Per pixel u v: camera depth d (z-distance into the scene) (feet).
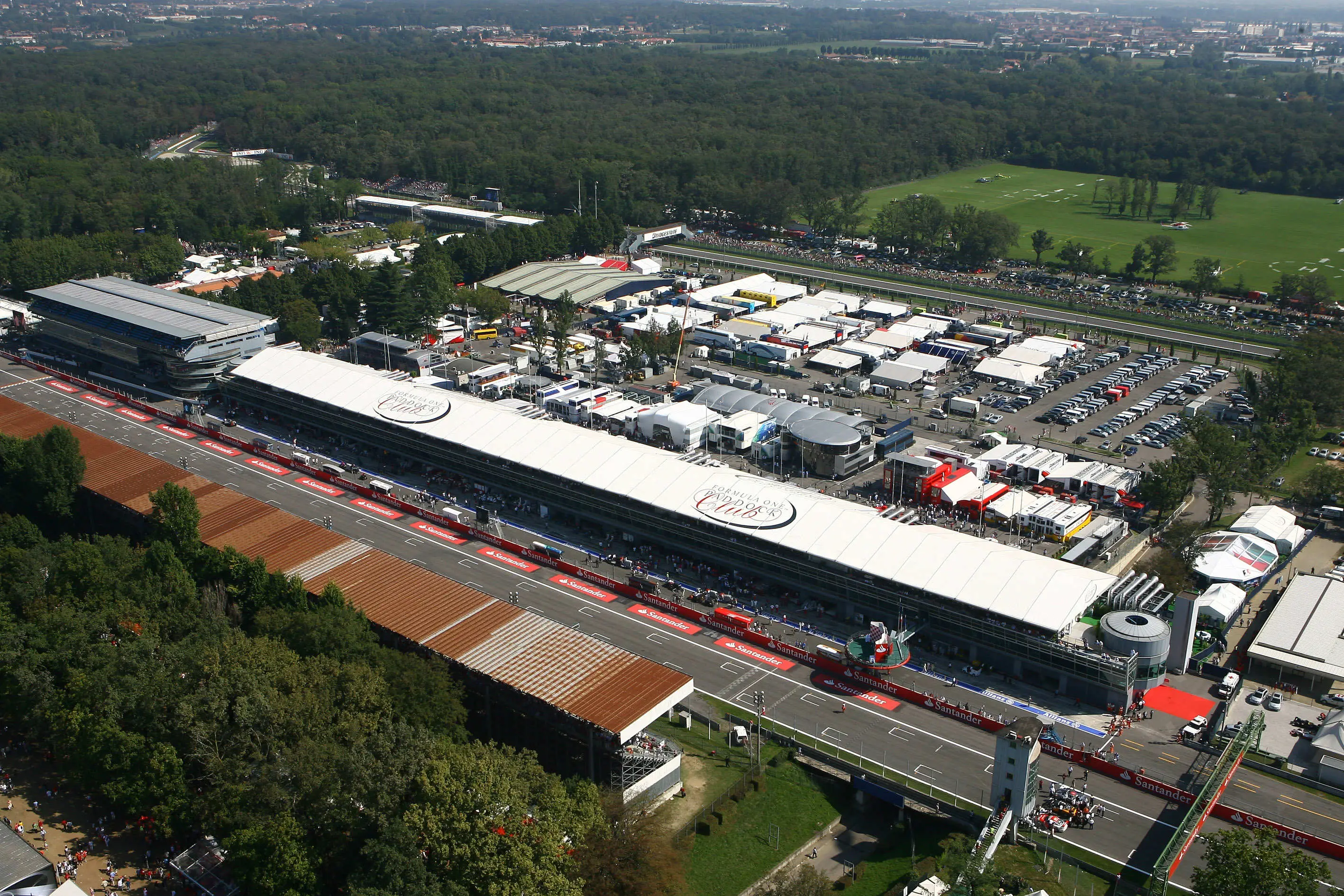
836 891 505.66
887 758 585.63
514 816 458.50
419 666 575.38
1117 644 619.67
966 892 454.81
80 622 612.29
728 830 543.80
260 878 467.52
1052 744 588.09
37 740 591.78
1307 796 556.92
